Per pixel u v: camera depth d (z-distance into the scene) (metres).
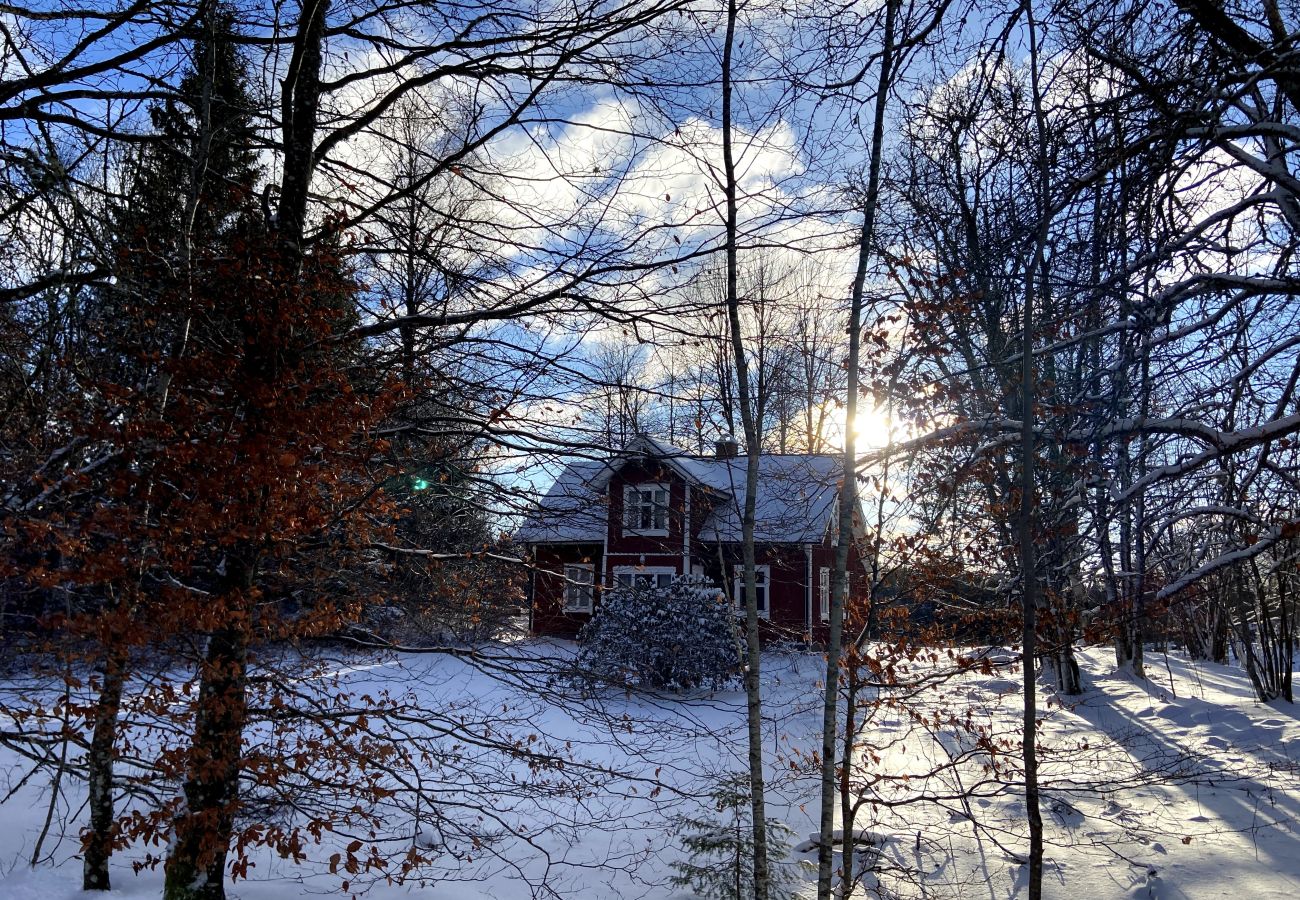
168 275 5.66
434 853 7.45
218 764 5.22
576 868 7.73
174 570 5.45
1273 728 11.36
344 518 6.18
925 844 8.27
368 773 6.65
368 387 6.41
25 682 6.73
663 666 13.93
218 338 5.52
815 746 11.05
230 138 6.89
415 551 6.84
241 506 5.14
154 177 6.57
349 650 8.05
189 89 6.87
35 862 6.89
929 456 8.56
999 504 8.26
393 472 6.53
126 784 6.07
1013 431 8.19
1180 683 16.52
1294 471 9.21
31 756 5.52
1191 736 11.74
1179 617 19.72
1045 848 7.88
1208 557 11.41
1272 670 13.40
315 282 5.59
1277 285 7.35
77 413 5.49
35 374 5.89
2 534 5.20
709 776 8.16
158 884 7.06
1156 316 7.63
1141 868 7.16
